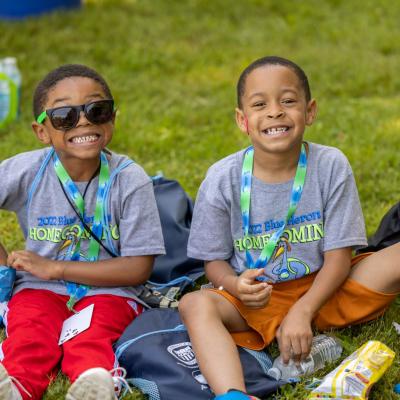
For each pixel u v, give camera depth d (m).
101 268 3.48
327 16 10.15
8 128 6.46
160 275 3.98
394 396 3.04
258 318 3.38
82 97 3.40
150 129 6.37
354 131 6.28
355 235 3.41
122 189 3.53
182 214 4.28
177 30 9.43
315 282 3.37
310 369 3.20
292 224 3.45
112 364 3.14
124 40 8.94
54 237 3.54
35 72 7.78
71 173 3.54
